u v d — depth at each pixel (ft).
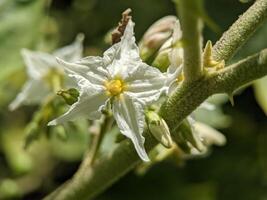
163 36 0.66
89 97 0.57
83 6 1.10
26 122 1.14
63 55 0.83
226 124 0.96
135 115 0.57
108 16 1.07
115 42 0.61
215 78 0.57
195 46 0.55
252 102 1.06
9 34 0.93
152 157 0.71
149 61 0.64
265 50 0.57
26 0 0.94
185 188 1.08
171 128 0.59
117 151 0.65
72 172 1.15
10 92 1.05
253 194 1.07
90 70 0.58
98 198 1.09
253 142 1.08
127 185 1.09
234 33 0.59
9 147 1.11
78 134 0.88
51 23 1.08
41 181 1.14
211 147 1.08
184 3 0.49
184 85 0.58
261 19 0.59
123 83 0.58
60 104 0.74
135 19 1.03
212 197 1.08
